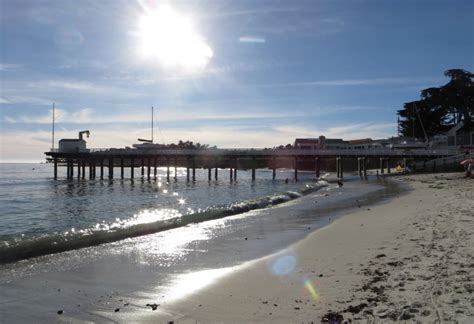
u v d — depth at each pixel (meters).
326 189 42.03
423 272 8.62
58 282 9.80
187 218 20.27
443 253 10.09
